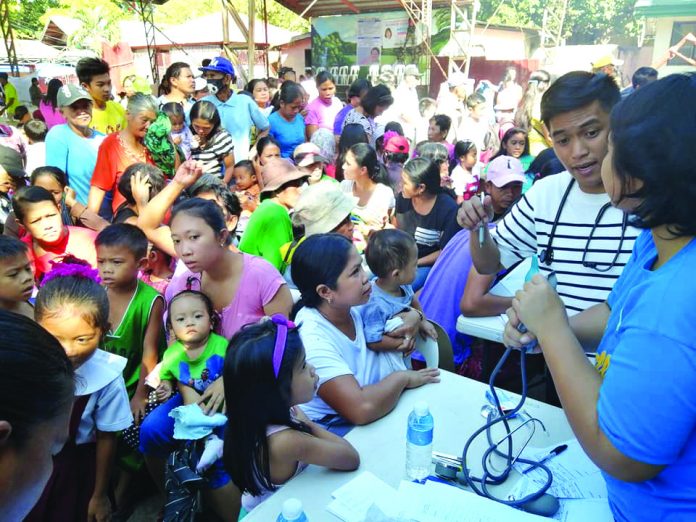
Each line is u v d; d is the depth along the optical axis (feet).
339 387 5.35
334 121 20.74
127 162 11.82
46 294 5.87
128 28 66.28
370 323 6.35
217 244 7.06
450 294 8.73
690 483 2.76
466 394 5.82
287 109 18.88
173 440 7.25
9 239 6.51
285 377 4.56
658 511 2.91
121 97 33.71
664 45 41.88
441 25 47.34
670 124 2.57
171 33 63.26
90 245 9.48
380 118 23.29
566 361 3.24
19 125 28.27
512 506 4.14
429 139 20.34
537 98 18.03
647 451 2.66
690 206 2.60
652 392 2.59
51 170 10.45
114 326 7.71
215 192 9.97
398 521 3.94
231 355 4.58
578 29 77.82
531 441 4.98
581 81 5.28
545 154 12.12
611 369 2.83
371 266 7.45
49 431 2.31
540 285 3.46
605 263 5.93
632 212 2.88
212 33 61.11
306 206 9.29
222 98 19.11
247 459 4.63
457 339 8.84
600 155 5.43
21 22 117.19
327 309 5.97
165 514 6.52
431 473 4.61
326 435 4.93
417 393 5.85
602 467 2.94
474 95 22.91
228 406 4.69
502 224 6.80
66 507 6.02
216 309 7.59
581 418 3.05
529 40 63.87
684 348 2.51
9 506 2.24
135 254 7.63
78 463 6.30
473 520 3.97
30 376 2.19
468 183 16.96
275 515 4.17
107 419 6.36
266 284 7.39
